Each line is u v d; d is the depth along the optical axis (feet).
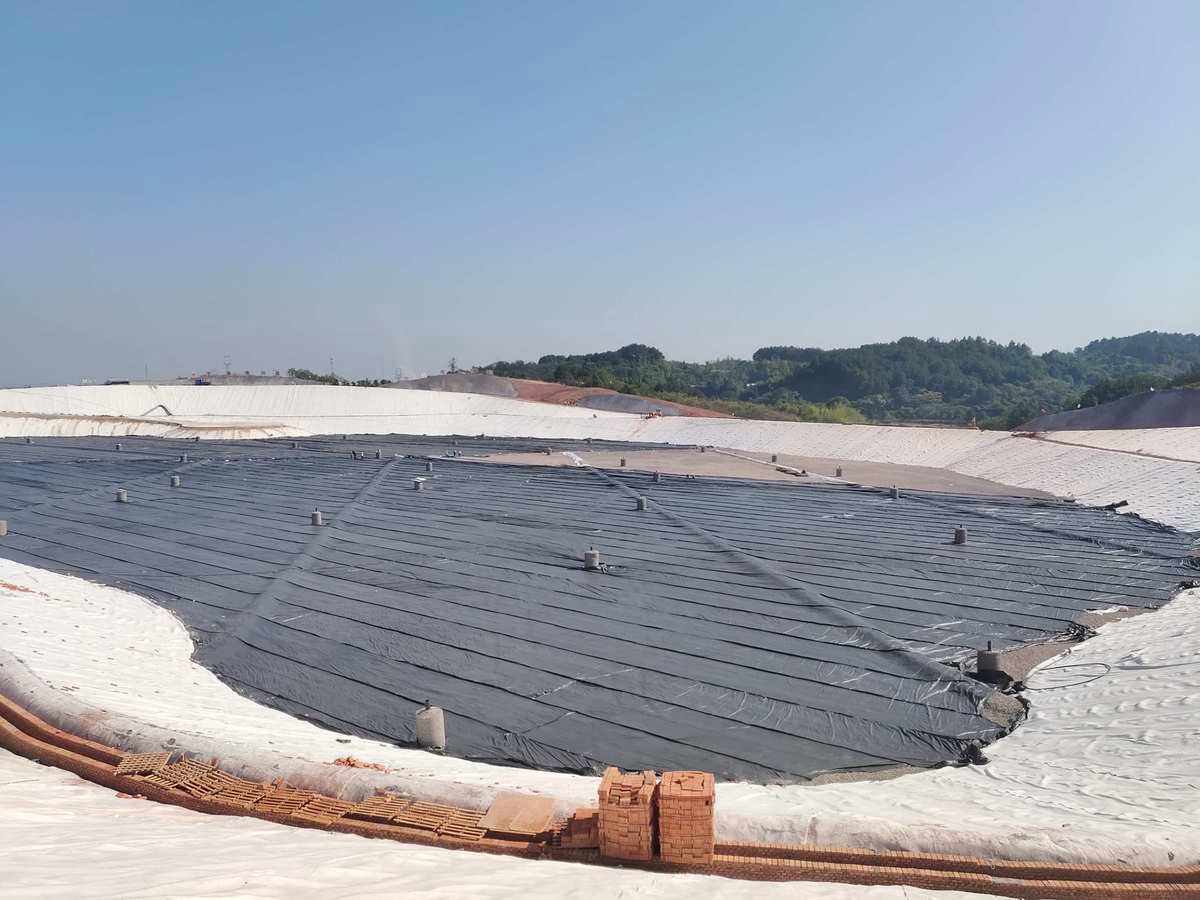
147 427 221.46
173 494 113.60
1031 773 34.17
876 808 29.35
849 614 58.08
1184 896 21.66
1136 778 31.91
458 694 44.14
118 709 33.88
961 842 23.56
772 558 75.87
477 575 69.10
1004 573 70.85
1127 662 46.65
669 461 171.53
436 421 266.16
